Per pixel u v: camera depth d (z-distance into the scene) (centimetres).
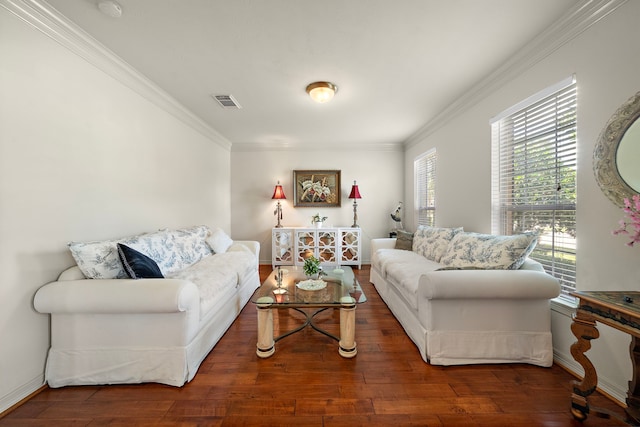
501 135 229
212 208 392
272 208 469
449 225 310
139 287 149
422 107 297
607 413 121
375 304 285
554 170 178
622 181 131
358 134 410
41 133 151
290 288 228
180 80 234
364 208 473
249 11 151
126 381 154
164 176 273
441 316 173
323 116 326
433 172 366
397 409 136
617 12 135
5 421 128
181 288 151
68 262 166
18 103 140
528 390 149
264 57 199
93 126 186
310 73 222
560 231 176
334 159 470
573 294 127
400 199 473
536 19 159
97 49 182
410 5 147
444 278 165
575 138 162
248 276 300
